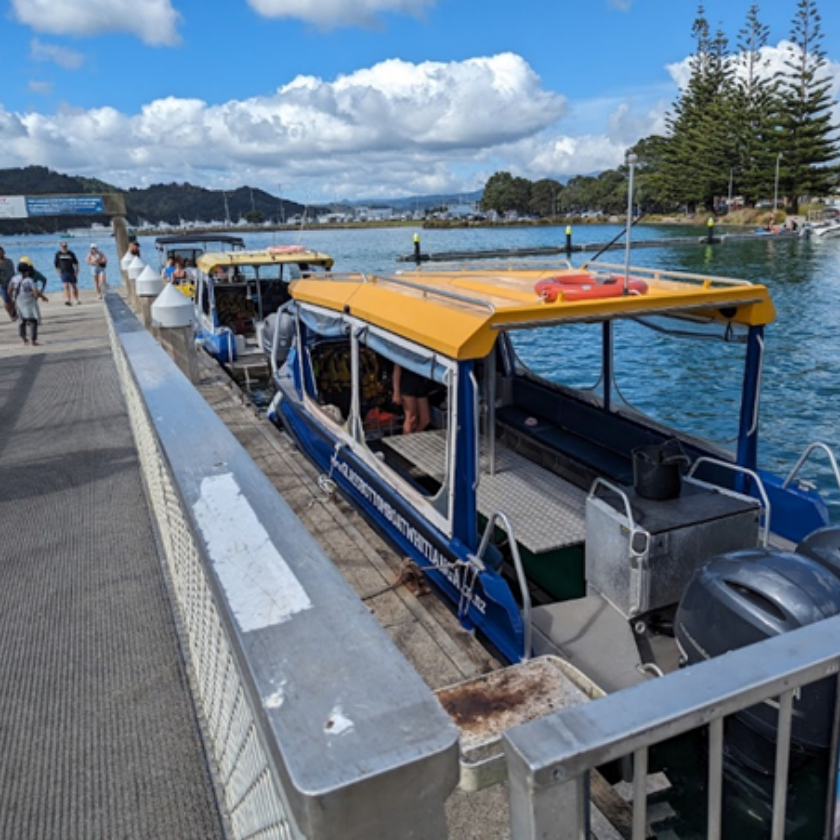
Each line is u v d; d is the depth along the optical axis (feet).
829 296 85.05
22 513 16.11
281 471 22.36
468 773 5.32
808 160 234.99
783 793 4.25
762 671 3.75
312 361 25.16
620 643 12.73
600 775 9.82
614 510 12.71
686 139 270.67
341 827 2.75
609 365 19.62
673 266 125.18
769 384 46.14
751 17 264.31
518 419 22.29
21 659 10.66
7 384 30.04
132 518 15.60
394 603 14.65
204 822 7.63
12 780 8.34
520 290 16.71
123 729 9.10
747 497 13.08
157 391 9.10
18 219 64.34
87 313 55.36
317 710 3.04
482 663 13.23
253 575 4.17
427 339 14.20
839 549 10.68
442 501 14.92
